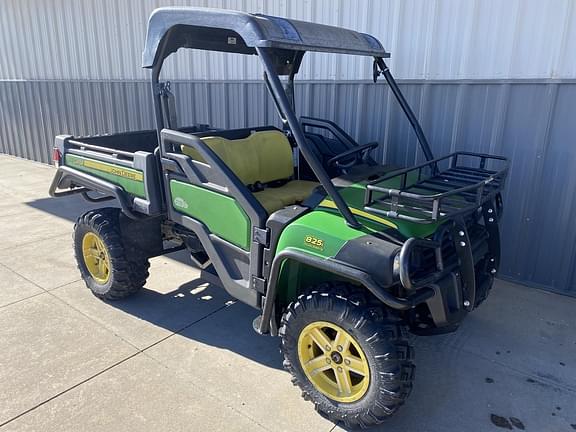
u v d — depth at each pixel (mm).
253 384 2541
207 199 2629
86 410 2324
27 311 3287
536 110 3498
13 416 2277
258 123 5520
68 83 8086
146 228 3324
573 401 2439
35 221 5359
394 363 2010
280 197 2865
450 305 2254
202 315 3268
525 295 3602
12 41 9047
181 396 2434
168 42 2615
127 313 3279
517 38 3498
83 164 3396
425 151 3080
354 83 4426
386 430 2227
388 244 2021
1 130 10031
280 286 2408
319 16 4574
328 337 2229
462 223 2146
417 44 3992
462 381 2586
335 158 3117
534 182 3613
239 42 2879
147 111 6969
